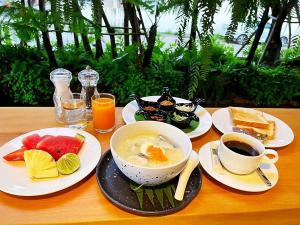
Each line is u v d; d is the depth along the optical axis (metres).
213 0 0.97
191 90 1.21
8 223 0.54
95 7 1.25
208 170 0.71
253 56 2.24
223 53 2.37
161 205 0.60
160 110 0.97
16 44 2.17
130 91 2.16
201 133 0.90
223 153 0.70
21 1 1.39
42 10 1.51
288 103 2.45
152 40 1.93
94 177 0.69
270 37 2.16
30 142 0.75
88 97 0.98
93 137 0.83
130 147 0.69
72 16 1.14
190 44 1.36
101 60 2.23
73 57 2.19
